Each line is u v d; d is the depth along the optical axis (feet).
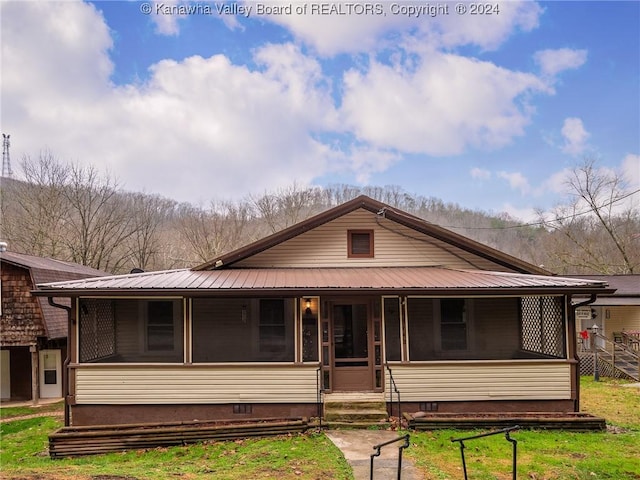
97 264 97.04
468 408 29.04
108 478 18.94
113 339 35.12
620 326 64.23
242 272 34.91
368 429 27.04
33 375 43.88
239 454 23.58
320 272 34.78
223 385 28.94
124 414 28.68
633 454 22.79
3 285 44.06
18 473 19.86
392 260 37.88
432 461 21.54
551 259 112.47
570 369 29.27
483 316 35.45
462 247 37.91
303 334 30.58
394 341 30.86
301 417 28.71
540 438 25.54
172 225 124.57
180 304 35.58
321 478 19.30
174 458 24.04
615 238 99.71
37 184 92.79
